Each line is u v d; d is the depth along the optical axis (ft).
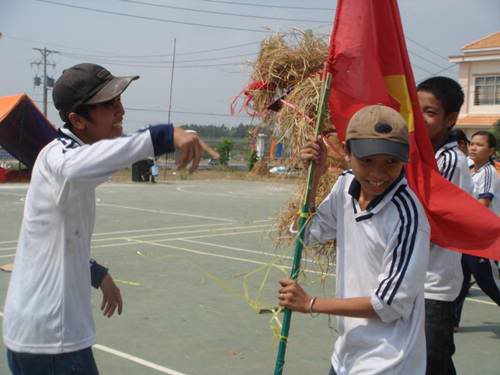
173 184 94.38
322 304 7.77
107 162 6.75
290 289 7.99
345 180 8.45
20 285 7.66
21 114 57.72
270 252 30.73
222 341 16.34
